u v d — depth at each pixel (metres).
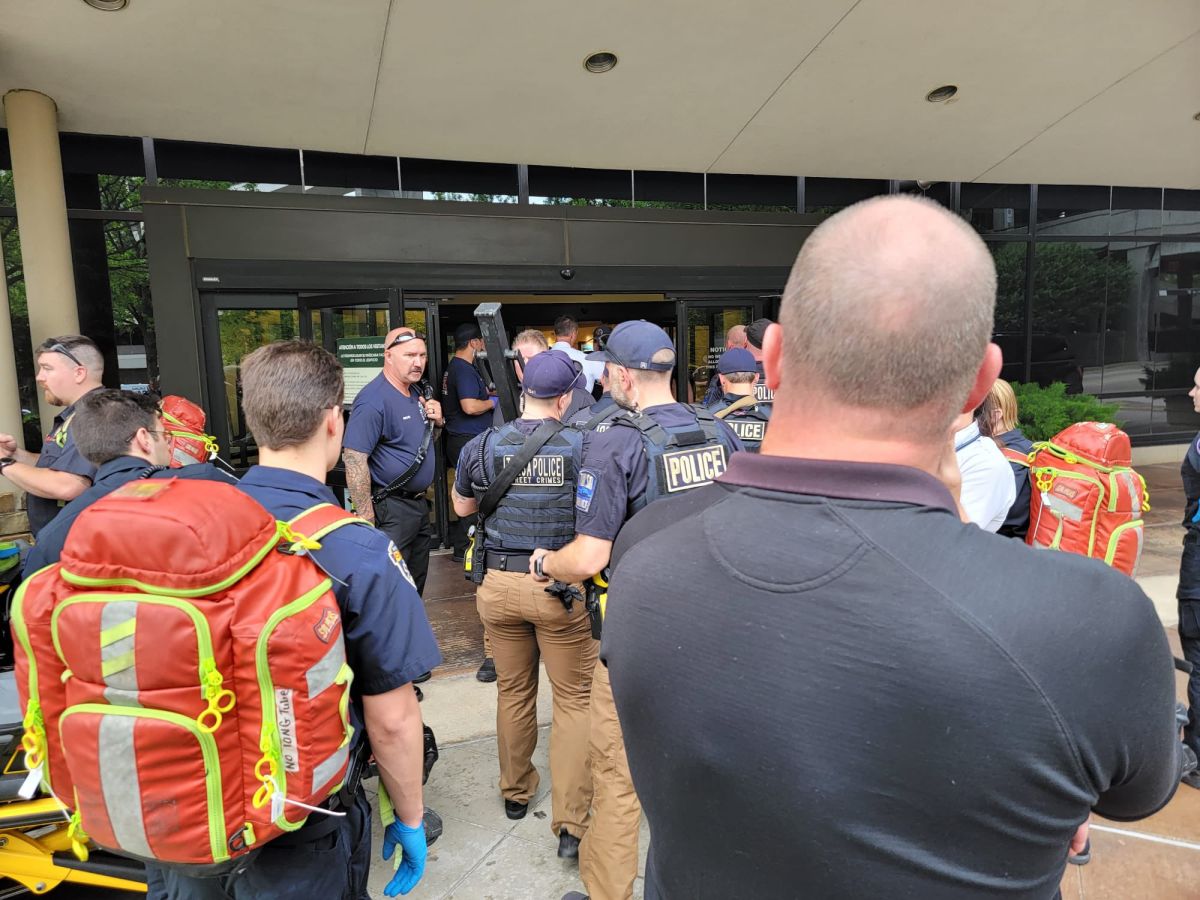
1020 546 0.70
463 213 5.73
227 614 1.07
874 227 0.73
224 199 5.16
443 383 6.00
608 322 8.31
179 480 1.20
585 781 2.41
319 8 3.78
